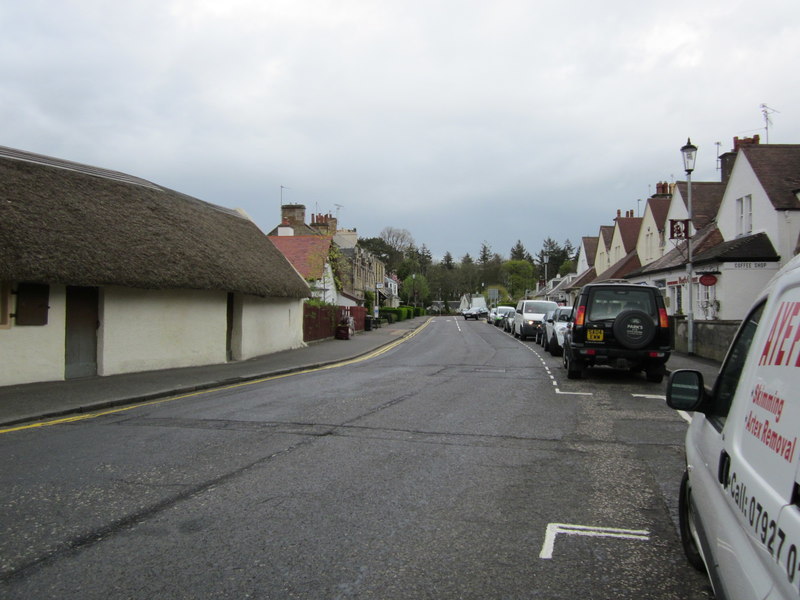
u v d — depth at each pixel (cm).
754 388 258
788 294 239
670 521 496
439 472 633
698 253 2306
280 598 360
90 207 1463
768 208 1986
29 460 683
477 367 1780
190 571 396
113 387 1263
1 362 1247
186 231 1739
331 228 6212
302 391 1266
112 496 550
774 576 190
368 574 393
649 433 841
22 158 1477
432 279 10225
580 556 425
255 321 2138
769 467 214
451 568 404
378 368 1800
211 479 604
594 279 4072
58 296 1348
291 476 614
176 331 1697
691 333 1875
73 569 399
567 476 624
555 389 1284
